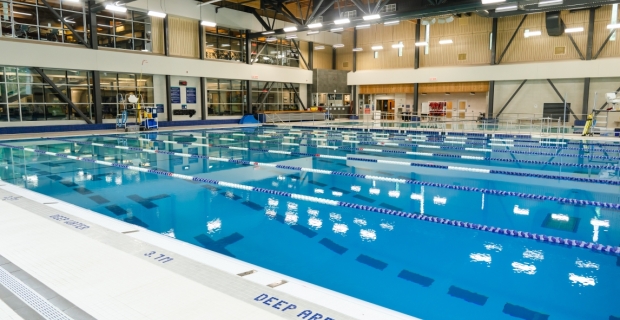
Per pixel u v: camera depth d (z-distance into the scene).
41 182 7.03
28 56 14.37
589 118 14.22
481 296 3.01
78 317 2.21
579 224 4.79
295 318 2.18
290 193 6.32
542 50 19.78
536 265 3.61
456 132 16.17
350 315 2.23
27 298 2.44
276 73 23.27
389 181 7.25
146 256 3.11
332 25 16.77
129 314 2.24
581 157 10.08
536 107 20.30
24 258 3.05
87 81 16.38
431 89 23.28
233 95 21.95
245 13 20.92
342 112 26.28
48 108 15.53
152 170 8.25
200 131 17.80
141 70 17.48
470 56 21.73
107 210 5.31
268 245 4.10
